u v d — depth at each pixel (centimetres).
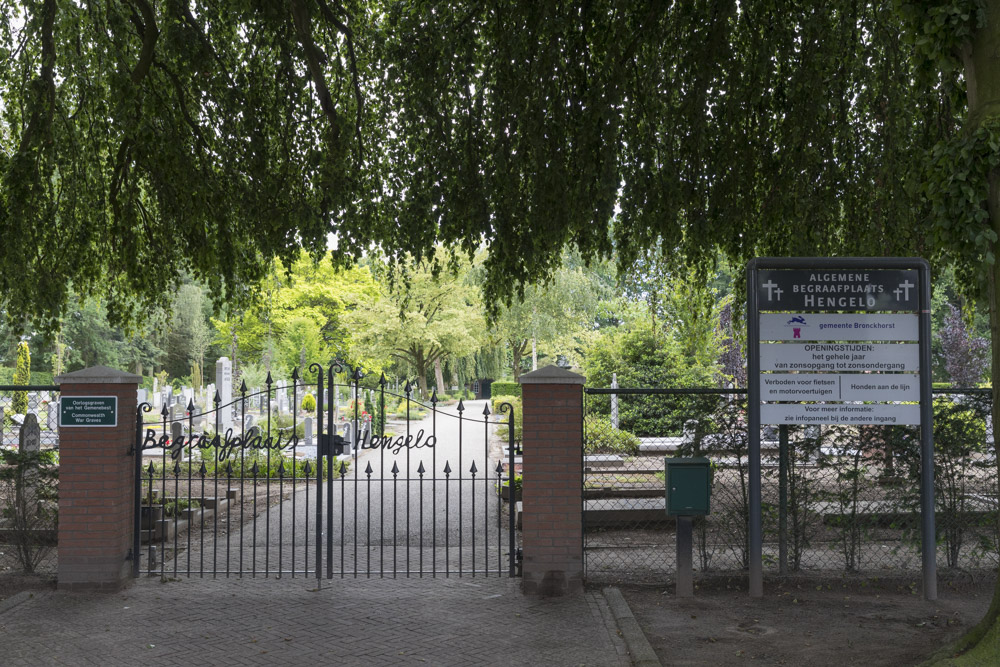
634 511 896
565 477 675
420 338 3606
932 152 513
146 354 4888
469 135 800
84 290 1070
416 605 639
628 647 539
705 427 721
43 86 862
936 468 720
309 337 3519
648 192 757
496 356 4878
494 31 786
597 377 1745
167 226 1003
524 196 802
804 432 713
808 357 679
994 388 491
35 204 869
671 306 1061
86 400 683
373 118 982
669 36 776
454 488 1289
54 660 514
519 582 710
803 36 750
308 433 1886
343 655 525
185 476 1366
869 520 712
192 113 956
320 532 714
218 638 559
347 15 960
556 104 770
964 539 718
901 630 581
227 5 905
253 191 892
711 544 724
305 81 952
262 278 1074
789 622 603
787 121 761
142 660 514
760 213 834
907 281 675
